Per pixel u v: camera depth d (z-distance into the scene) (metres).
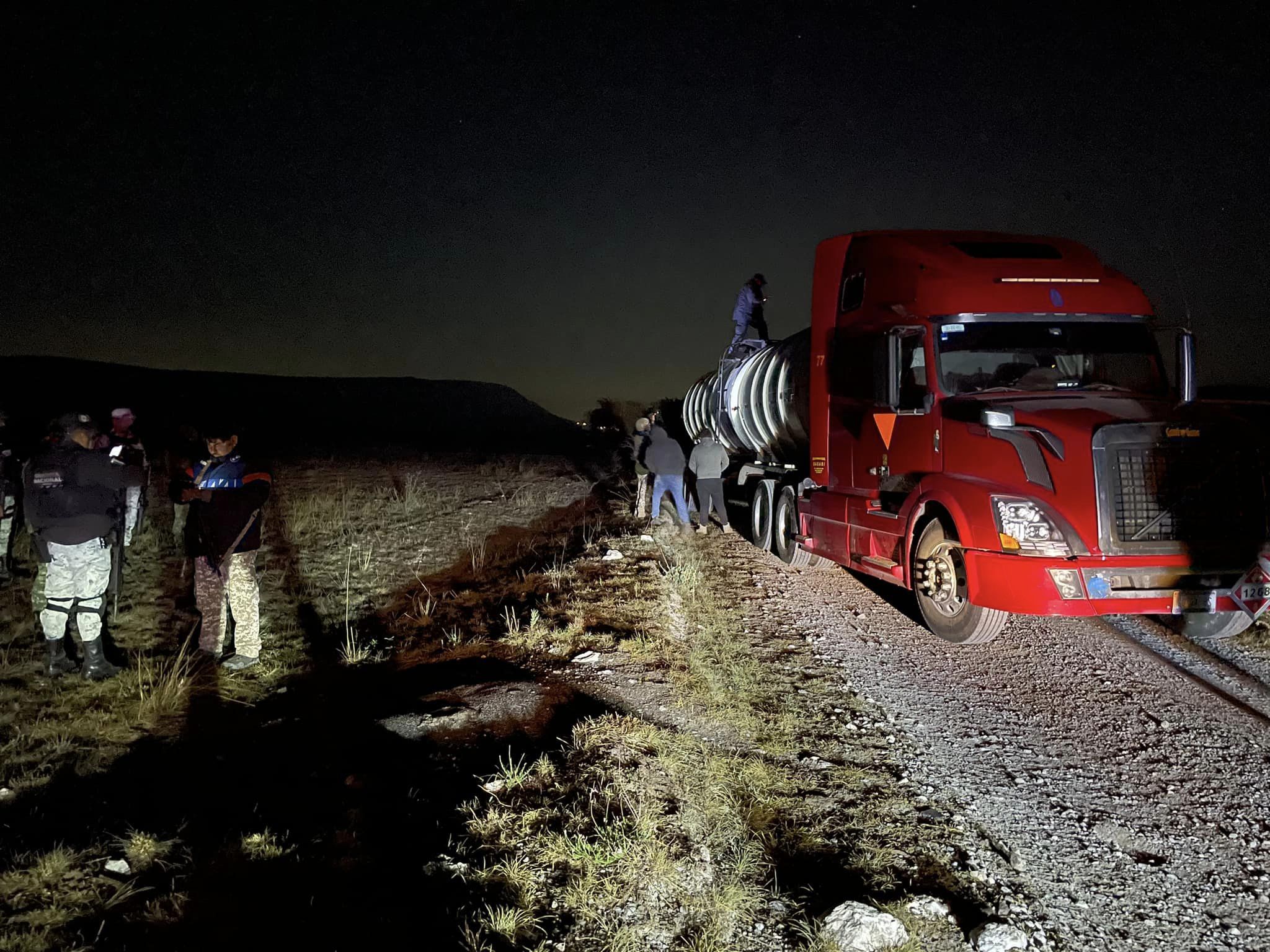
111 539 6.23
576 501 16.78
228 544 6.40
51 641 6.08
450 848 3.71
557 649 6.63
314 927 3.21
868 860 4.13
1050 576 6.37
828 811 4.60
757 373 12.65
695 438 17.42
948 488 7.17
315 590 9.20
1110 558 6.37
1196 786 5.04
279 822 4.03
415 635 7.57
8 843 3.79
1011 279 7.68
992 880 4.05
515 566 10.41
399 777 4.47
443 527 13.20
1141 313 7.64
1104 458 6.41
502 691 5.59
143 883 3.49
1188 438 6.50
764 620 8.30
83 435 6.08
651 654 6.58
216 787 4.46
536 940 3.21
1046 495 6.54
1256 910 3.90
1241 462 6.58
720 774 4.70
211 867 3.59
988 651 7.48
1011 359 7.70
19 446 15.98
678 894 3.64
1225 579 6.48
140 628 7.44
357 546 11.52
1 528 8.30
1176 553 6.42
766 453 13.12
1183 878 4.13
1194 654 7.37
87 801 4.27
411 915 3.31
